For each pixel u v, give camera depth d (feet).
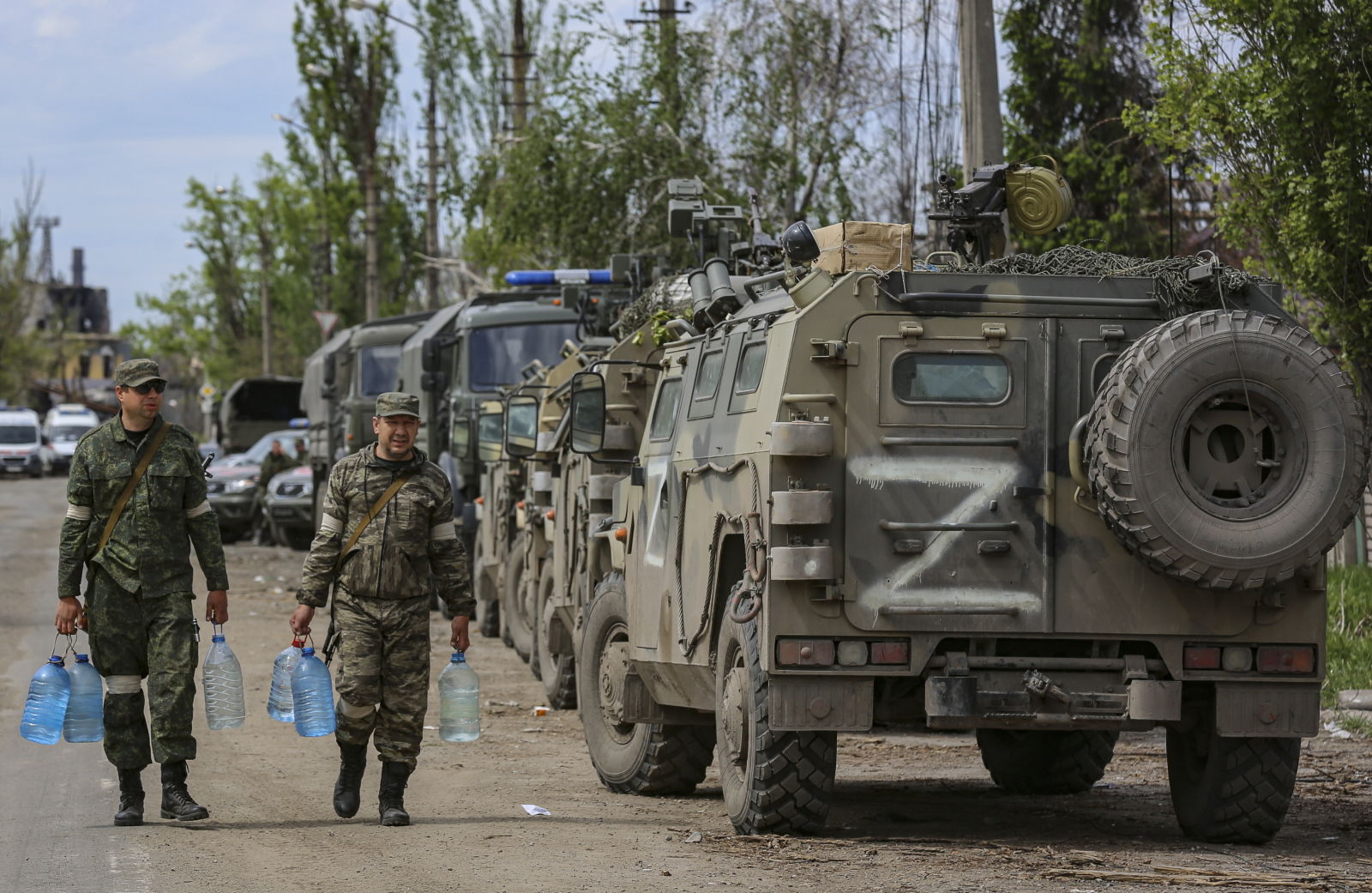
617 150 156.15
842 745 74.90
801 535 46.91
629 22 160.25
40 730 51.26
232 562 179.32
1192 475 45.16
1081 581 47.37
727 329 54.65
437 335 133.69
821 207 152.56
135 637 50.88
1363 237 83.56
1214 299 48.08
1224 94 85.61
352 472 51.26
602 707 63.31
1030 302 47.88
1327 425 44.80
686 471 55.36
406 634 51.37
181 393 590.55
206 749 71.05
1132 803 59.47
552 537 90.38
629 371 74.69
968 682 46.85
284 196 402.31
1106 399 45.14
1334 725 74.64
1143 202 135.03
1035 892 41.81
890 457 47.24
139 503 50.44
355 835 50.06
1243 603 47.39
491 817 54.34
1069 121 143.54
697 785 61.77
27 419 402.72
